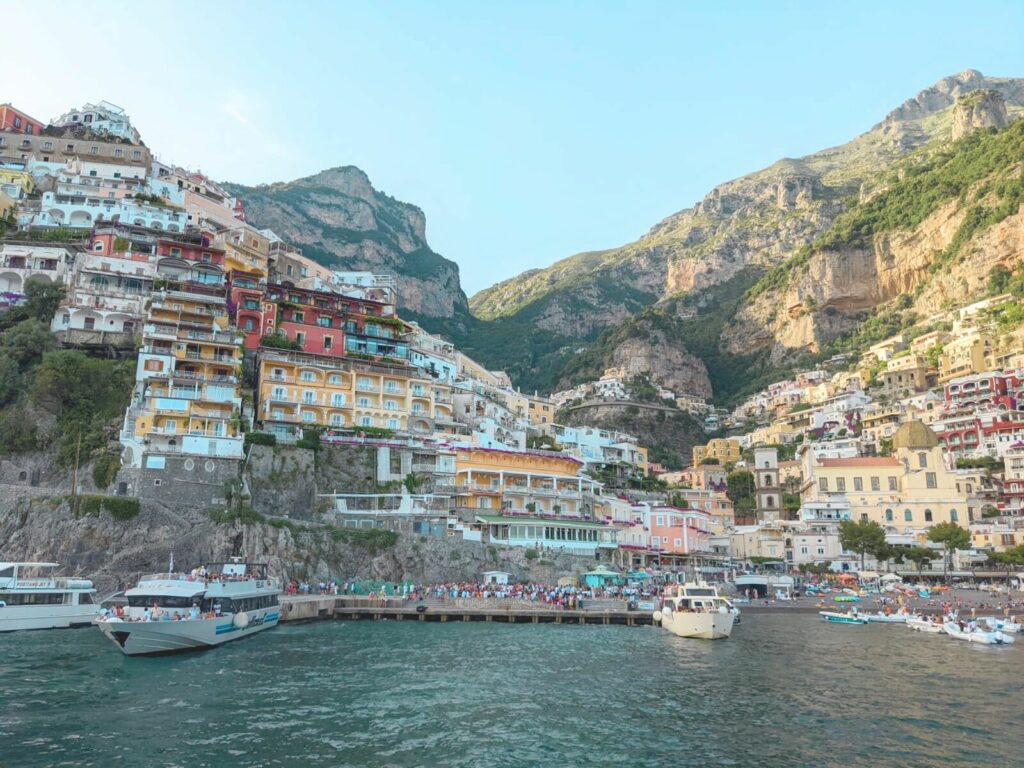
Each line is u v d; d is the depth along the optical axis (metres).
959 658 59.25
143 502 86.81
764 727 38.41
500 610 82.00
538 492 119.31
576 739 36.00
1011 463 158.50
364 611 81.88
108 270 123.62
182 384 103.56
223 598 63.19
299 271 168.38
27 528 82.31
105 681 46.28
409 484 112.25
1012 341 198.62
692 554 134.88
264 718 38.56
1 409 97.25
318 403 121.56
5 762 31.27
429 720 38.75
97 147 167.38
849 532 128.50
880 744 35.62
